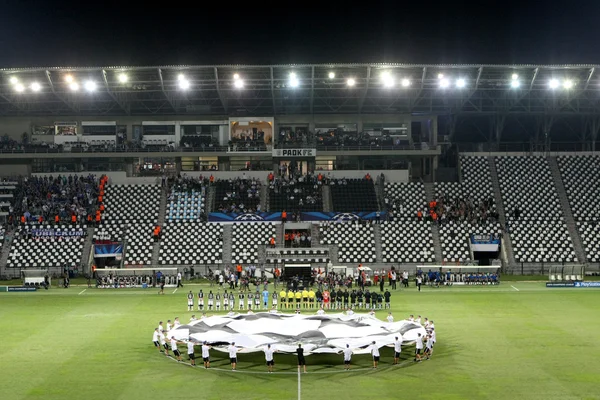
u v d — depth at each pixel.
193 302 72.38
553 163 113.38
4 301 75.50
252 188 109.19
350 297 71.50
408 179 113.75
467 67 101.25
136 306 71.69
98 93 109.38
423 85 105.69
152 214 103.81
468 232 99.94
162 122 115.06
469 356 48.31
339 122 116.81
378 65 100.56
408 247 97.56
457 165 113.31
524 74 104.56
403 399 38.31
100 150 111.12
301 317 54.78
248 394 39.44
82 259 96.12
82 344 52.75
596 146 117.88
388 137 114.19
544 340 53.53
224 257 96.25
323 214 103.38
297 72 104.06
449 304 71.75
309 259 93.69
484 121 124.06
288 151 111.75
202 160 114.44
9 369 45.41
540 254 97.06
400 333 48.62
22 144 111.38
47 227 99.56
